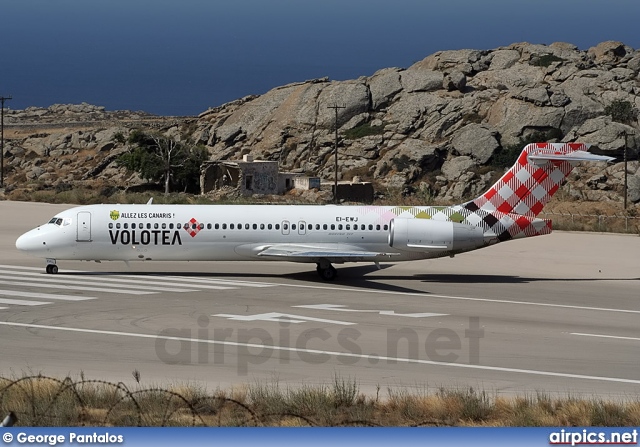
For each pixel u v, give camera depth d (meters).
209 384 37.94
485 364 43.19
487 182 163.88
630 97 184.75
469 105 185.50
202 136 199.75
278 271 73.81
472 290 66.62
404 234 68.25
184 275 70.31
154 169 169.38
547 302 62.25
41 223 110.06
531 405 34.94
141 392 34.75
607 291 68.12
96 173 187.25
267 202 146.75
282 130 191.88
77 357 42.59
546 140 174.88
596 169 163.75
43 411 31.97
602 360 44.69
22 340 46.09
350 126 189.50
